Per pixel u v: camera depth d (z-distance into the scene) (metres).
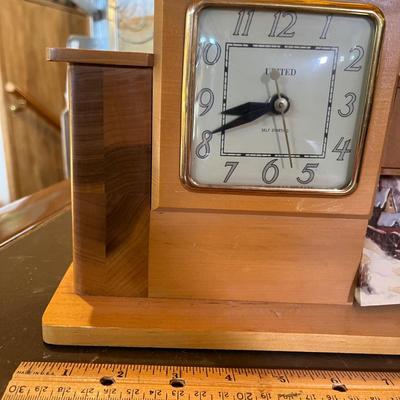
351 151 0.43
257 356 0.42
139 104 0.41
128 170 0.43
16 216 0.76
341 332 0.43
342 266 0.47
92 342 0.42
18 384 0.35
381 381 0.38
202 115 0.41
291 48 0.40
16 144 1.86
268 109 0.41
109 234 0.45
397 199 0.48
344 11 0.38
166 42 0.38
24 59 1.84
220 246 0.45
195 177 0.43
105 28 1.20
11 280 0.54
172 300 0.47
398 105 0.42
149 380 0.37
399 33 0.38
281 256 0.46
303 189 0.43
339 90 0.41
